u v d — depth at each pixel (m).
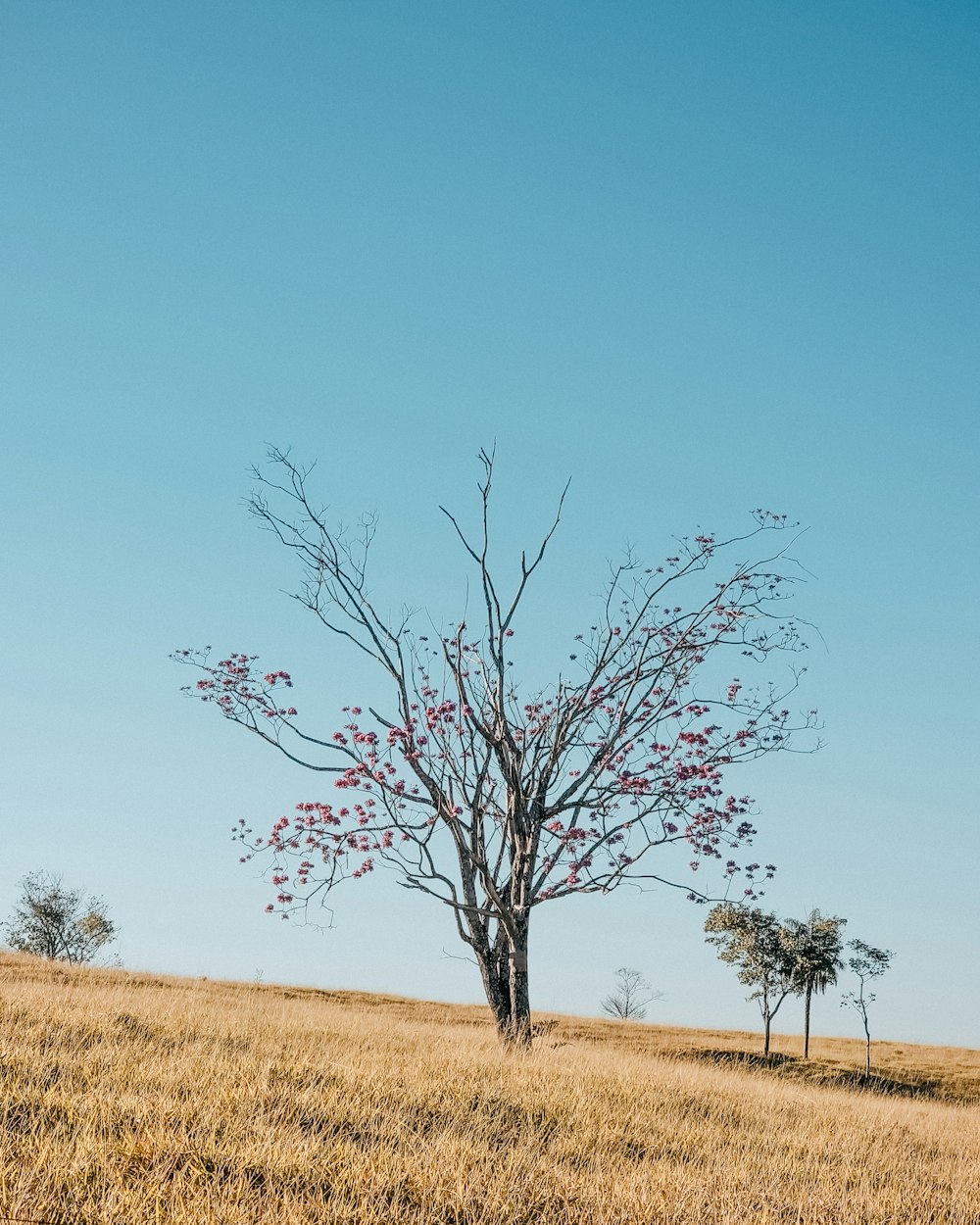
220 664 24.25
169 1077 12.44
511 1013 23.00
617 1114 14.62
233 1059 14.12
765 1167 13.24
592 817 24.33
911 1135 17.97
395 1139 11.47
